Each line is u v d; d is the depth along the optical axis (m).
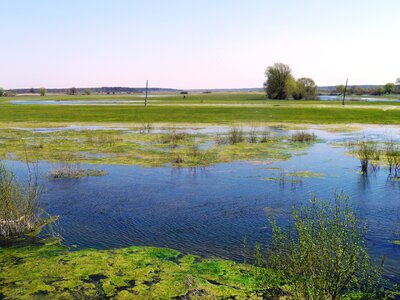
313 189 15.09
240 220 11.55
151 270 8.37
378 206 12.77
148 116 51.16
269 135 32.12
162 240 10.09
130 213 12.28
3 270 8.41
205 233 10.54
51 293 7.45
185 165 19.70
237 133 30.98
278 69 120.31
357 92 179.62
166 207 12.90
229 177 17.14
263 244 9.66
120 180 16.62
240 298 7.18
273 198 13.88
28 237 10.36
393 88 172.75
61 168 17.97
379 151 22.33
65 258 9.00
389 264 8.46
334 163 20.25
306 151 24.06
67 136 31.09
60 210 12.58
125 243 9.92
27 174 17.53
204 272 8.23
